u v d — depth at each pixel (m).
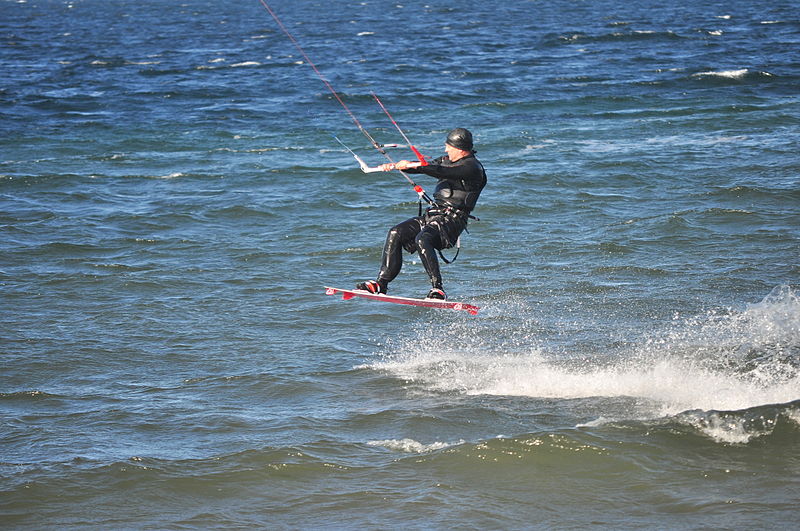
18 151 109.81
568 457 35.94
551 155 100.56
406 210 79.62
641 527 30.84
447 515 32.09
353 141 114.31
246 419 40.78
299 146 110.94
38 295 58.47
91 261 65.69
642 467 35.03
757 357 47.31
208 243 70.25
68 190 88.94
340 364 47.88
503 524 31.38
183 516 32.50
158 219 77.38
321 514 32.44
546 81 161.38
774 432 37.28
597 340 50.53
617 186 85.50
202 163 101.44
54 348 49.75
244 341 51.03
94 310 55.78
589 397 42.91
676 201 79.25
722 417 38.50
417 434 38.91
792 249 64.88
